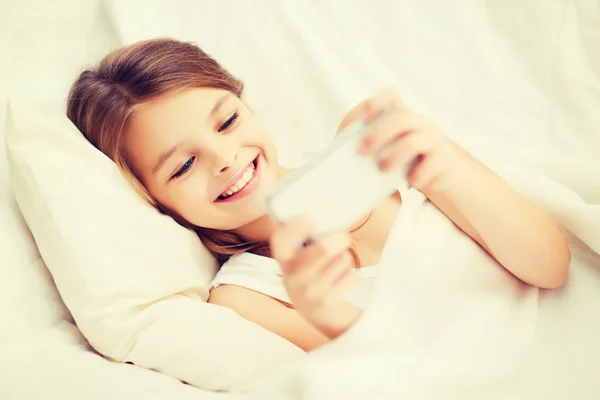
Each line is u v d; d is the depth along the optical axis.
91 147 0.70
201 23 1.00
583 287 0.63
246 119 0.75
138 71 0.72
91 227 0.63
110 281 0.61
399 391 0.47
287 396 0.48
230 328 0.61
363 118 0.51
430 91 0.91
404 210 0.68
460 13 0.93
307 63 0.96
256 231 0.81
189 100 0.70
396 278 0.60
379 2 0.98
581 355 0.56
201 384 0.59
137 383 0.55
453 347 0.54
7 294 0.62
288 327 0.69
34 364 0.57
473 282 0.64
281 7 0.98
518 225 0.61
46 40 0.93
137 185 0.73
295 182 0.43
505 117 0.85
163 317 0.61
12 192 0.71
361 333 0.53
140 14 0.99
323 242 0.46
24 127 0.65
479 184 0.61
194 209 0.72
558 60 0.84
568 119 0.81
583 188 0.73
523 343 0.57
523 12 0.89
